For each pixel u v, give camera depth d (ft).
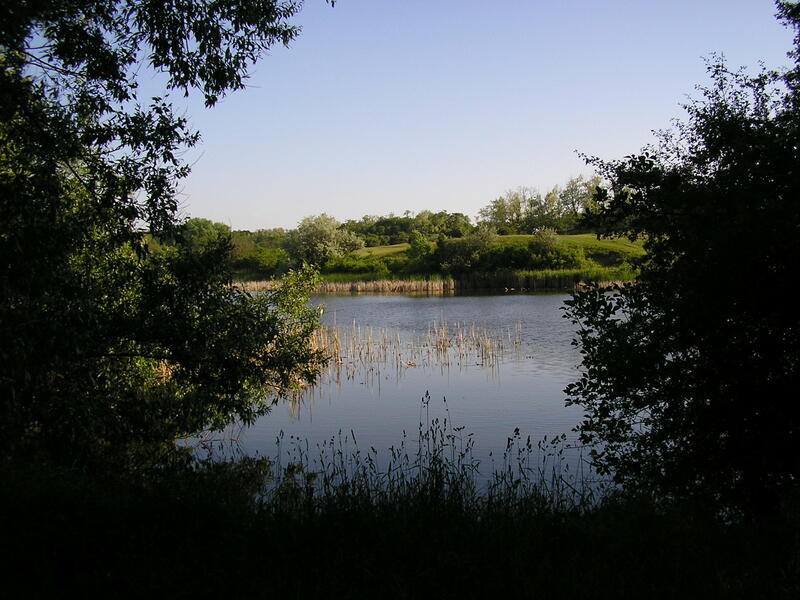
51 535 17.74
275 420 49.60
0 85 22.68
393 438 43.45
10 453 25.94
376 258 292.40
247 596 14.80
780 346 17.54
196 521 18.81
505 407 52.26
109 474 28.48
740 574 15.19
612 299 21.11
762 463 17.58
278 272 254.88
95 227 28.78
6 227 22.20
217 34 26.21
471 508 20.44
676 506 19.36
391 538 17.40
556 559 16.22
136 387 34.40
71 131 25.17
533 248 235.40
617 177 20.66
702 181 19.33
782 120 18.63
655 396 20.20
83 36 24.64
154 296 29.55
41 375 25.08
